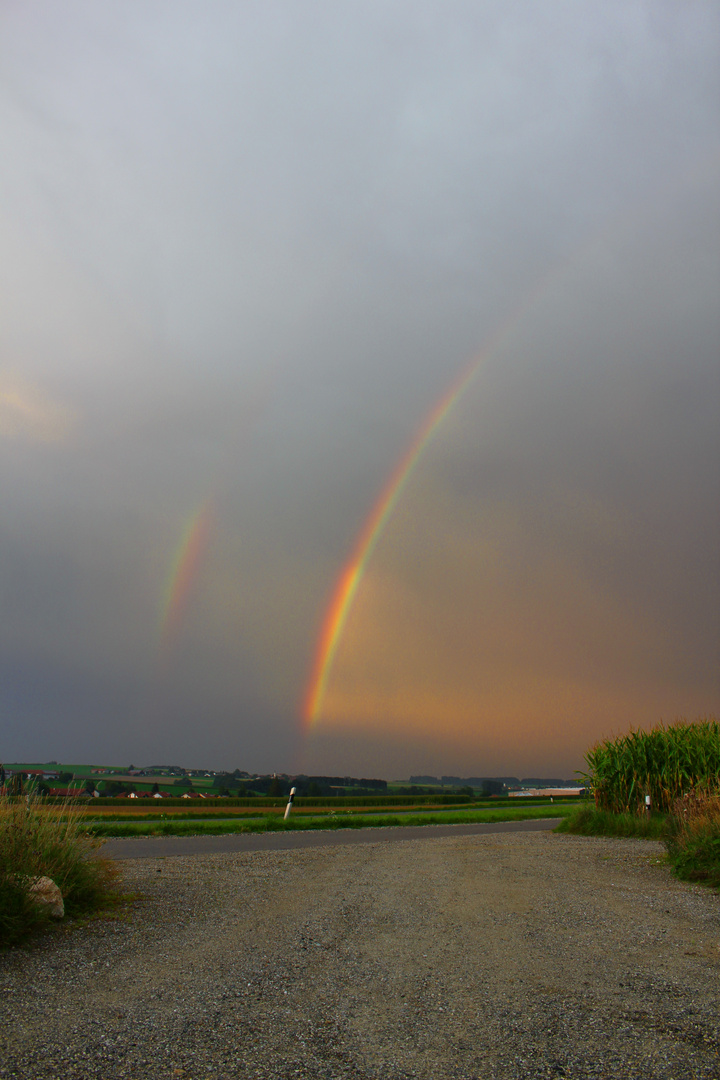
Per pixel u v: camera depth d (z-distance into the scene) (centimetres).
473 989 560
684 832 1341
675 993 550
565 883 1093
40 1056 418
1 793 878
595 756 2338
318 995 544
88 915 806
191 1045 443
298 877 1148
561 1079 401
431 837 1988
